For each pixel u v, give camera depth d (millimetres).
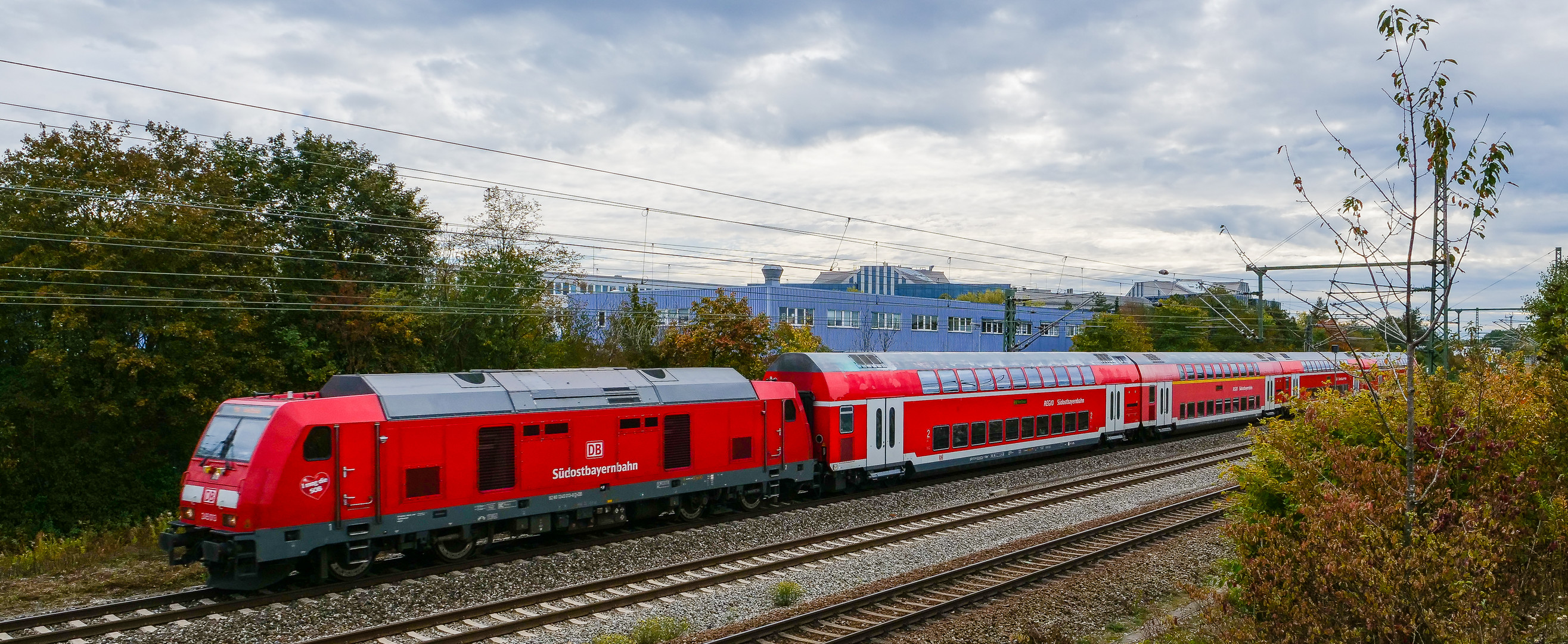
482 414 16047
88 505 24250
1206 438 37844
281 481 13656
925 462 25875
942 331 62500
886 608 13109
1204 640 10797
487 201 31906
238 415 14672
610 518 18422
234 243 26547
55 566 16172
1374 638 7605
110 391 23828
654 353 32531
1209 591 10625
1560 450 9773
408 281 32531
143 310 24484
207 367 24750
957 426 26891
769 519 20234
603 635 11891
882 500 22672
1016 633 11867
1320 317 7918
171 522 14688
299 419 13992
